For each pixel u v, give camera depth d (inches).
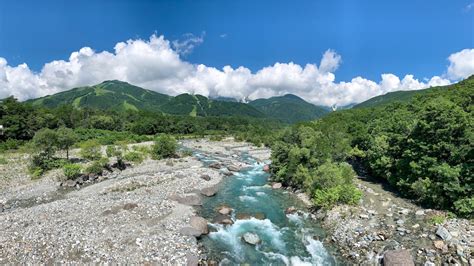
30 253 872.9
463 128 1227.2
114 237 992.2
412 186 1286.9
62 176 1868.8
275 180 1978.3
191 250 973.2
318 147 1791.3
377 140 1803.6
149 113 7662.4
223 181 2034.9
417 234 995.9
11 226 1048.2
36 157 2075.5
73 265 827.4
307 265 917.2
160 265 854.5
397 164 1507.1
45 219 1129.4
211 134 6422.2
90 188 1718.8
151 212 1253.1
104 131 4845.0
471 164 1117.1
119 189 1686.8
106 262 847.1
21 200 1503.4
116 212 1229.7
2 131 3198.8
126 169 2269.9
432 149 1283.2
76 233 997.2
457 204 1067.9
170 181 1884.8
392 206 1288.1
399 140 1529.3
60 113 5167.3
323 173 1502.2
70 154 2583.7
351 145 2300.7
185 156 2989.7
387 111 3174.2
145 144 3720.5
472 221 1008.2
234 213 1389.0
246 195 1692.9
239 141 5032.0
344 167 1690.5
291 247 1039.0
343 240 1038.4
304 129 2116.1
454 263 800.3
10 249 887.7
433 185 1195.9
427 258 848.9
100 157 2394.2
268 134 4827.8
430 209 1195.9
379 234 1019.9
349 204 1326.3
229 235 1137.4
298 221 1277.1
